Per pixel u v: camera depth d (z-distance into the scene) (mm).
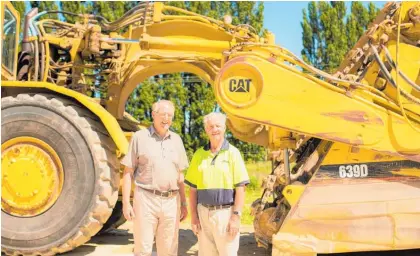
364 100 4414
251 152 18266
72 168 4945
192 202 3850
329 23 23781
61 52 6316
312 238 4352
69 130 4961
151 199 3908
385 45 4719
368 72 4723
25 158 4969
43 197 4922
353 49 5121
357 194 4406
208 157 3742
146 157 3920
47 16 19703
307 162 4703
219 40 5883
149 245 3926
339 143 4477
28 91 5285
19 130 4973
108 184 4977
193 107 19938
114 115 6133
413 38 4789
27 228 4895
